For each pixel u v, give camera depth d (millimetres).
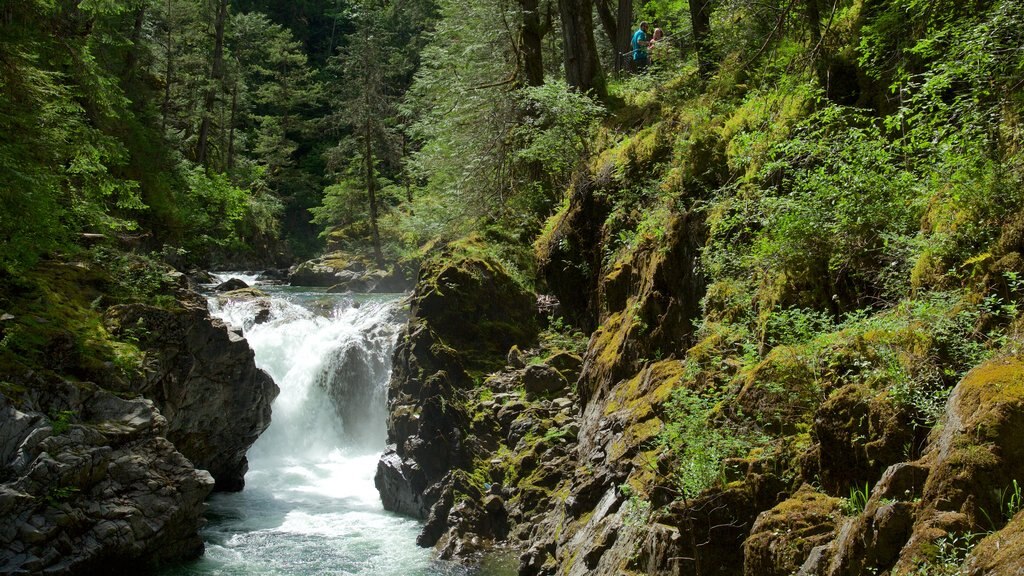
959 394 4230
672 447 6613
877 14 8203
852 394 5164
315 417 17672
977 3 6582
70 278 13062
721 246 8266
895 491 4141
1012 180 5551
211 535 11836
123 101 18109
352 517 12734
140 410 11086
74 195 14211
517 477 10859
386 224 35969
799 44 9336
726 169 9406
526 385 12570
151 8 34344
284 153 49500
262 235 40562
